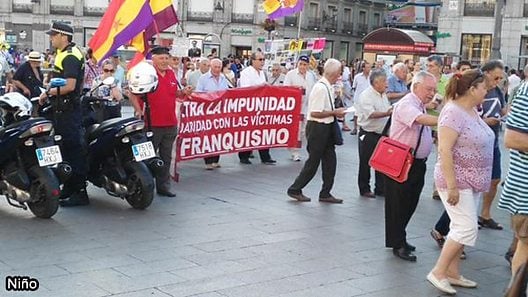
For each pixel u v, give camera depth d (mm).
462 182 5617
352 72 31375
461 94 5605
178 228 7238
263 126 11672
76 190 8070
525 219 4953
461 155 5594
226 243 6754
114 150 7984
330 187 8938
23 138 7105
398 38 29906
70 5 49844
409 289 5719
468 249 7164
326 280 5820
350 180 10719
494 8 36188
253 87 11367
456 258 5883
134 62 10031
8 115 7406
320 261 6340
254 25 47844
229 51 48531
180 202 8523
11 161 7379
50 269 5719
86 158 7965
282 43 20453
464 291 5805
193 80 13586
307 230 7438
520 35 35688
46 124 7164
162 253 6312
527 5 35406
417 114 6352
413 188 6602
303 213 8242
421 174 6598
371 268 6227
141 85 8242
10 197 7465
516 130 4828
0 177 7531
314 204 8781
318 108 8586
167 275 5703
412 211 6660
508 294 3566
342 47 54094
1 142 7176
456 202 5594
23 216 7473
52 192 7184
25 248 6281
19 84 10586
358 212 8469
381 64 19562
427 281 5949
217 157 11156
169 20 9891
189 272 5812
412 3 45250
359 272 6090
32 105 7906
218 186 9664
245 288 5496
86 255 6145
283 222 7730
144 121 8352
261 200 8844
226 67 17469
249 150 11570
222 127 11062
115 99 9117
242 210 8227
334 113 8633
